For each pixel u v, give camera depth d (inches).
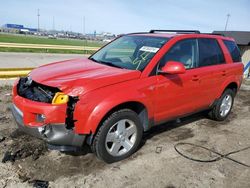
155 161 159.6
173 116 183.8
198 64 195.3
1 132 180.4
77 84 134.6
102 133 142.6
